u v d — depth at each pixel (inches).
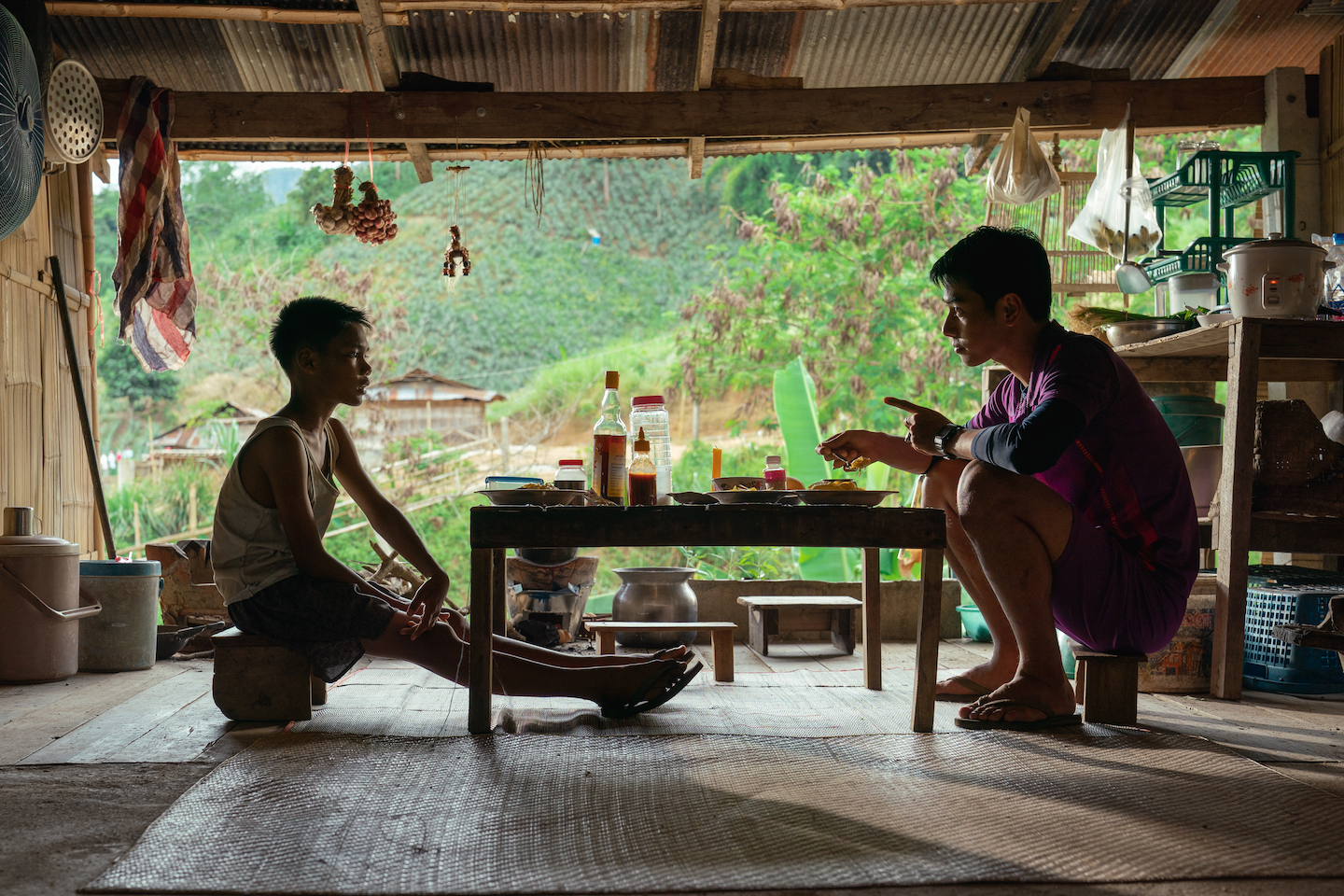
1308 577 131.6
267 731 96.2
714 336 490.3
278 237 800.3
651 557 534.3
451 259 209.9
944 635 178.1
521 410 728.3
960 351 99.5
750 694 116.9
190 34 189.2
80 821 68.8
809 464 243.3
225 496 100.7
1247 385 116.4
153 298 187.8
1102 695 96.7
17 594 125.4
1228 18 191.9
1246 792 74.4
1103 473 96.6
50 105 156.6
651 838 64.4
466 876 58.1
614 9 179.3
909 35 197.0
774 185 488.4
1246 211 418.3
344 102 185.9
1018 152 189.9
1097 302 384.5
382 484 538.9
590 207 845.2
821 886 57.4
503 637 102.0
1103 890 57.1
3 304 159.3
